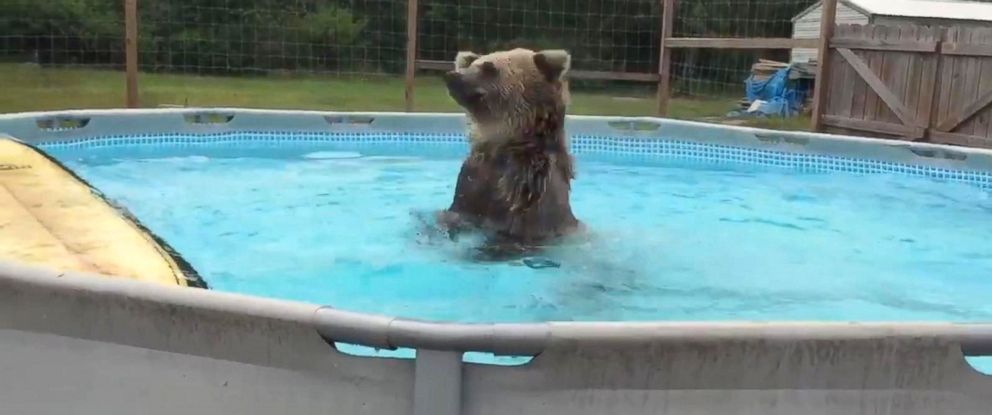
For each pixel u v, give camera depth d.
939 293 4.28
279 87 19.72
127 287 2.15
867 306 4.04
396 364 2.02
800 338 1.99
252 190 6.40
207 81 19.92
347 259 4.50
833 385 2.03
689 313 3.82
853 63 10.80
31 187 4.87
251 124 8.83
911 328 2.01
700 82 20.83
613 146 8.98
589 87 22.06
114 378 2.21
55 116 7.84
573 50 22.64
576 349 1.97
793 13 23.91
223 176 6.95
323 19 21.14
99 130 8.15
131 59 9.93
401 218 5.53
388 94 19.30
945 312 3.98
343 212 5.71
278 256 4.56
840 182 7.51
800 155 8.32
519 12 22.25
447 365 1.98
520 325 1.97
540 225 4.56
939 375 2.04
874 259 4.92
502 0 22.31
